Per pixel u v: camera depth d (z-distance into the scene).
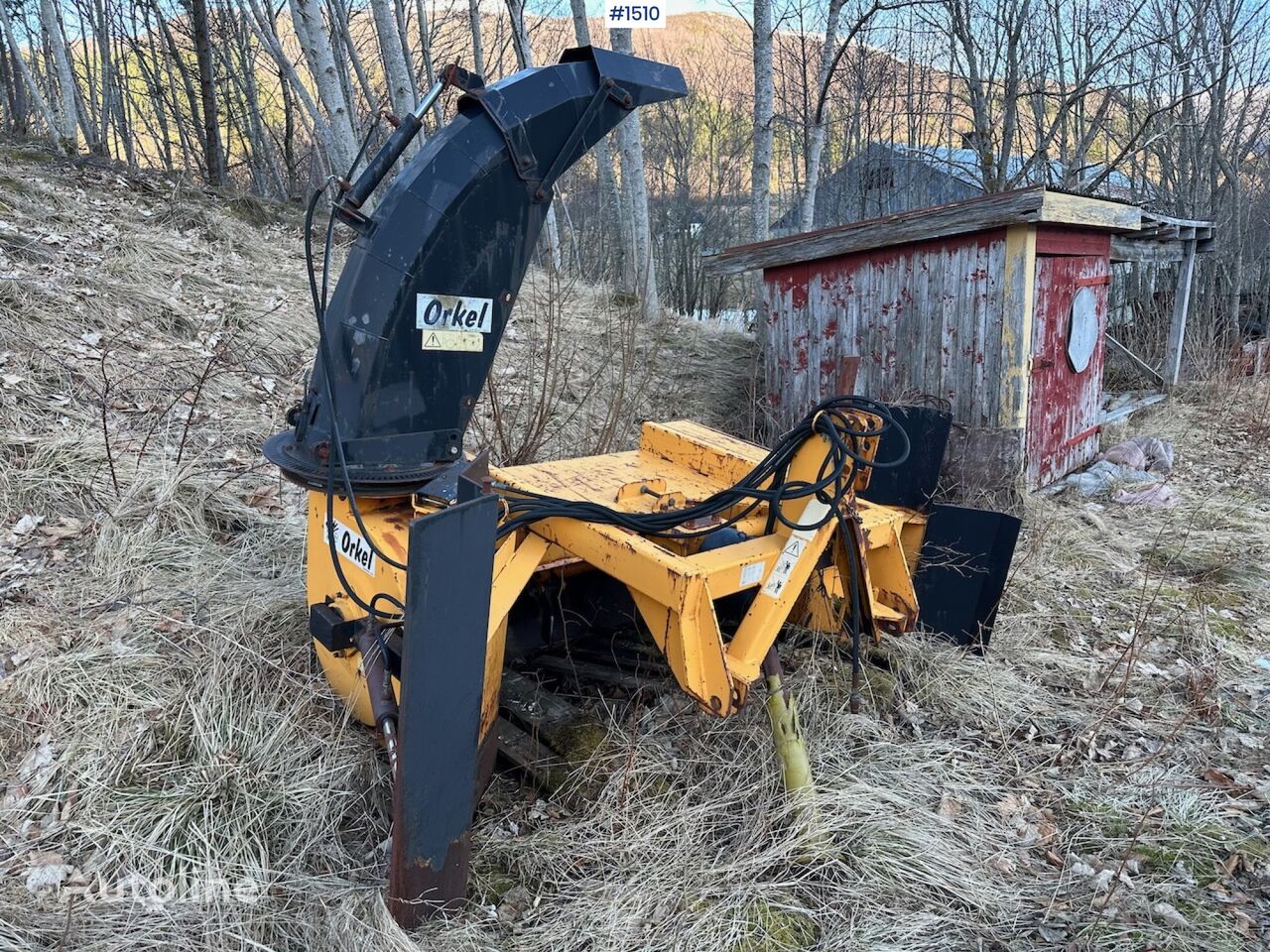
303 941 2.24
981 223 5.48
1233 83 13.59
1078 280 6.48
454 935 2.23
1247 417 8.55
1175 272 12.78
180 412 5.04
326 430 2.41
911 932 2.38
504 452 4.79
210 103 10.53
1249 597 4.77
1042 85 13.27
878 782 2.96
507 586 2.59
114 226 7.38
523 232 2.54
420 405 2.49
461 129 2.40
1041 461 6.41
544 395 5.20
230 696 2.94
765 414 7.06
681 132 25.75
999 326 5.63
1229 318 12.40
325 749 2.83
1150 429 8.21
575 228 20.78
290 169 14.13
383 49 7.72
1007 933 2.41
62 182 8.28
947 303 5.88
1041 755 3.26
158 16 14.10
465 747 2.17
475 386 2.59
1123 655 3.72
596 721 3.06
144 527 3.87
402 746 2.01
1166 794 3.02
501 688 3.18
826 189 20.89
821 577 3.27
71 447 4.32
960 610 3.86
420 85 14.77
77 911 2.23
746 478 2.87
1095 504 6.20
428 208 2.34
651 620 2.57
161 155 17.11
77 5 16.58
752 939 2.32
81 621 3.30
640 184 8.92
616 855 2.56
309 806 2.63
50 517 3.94
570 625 3.38
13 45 13.09
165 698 2.95
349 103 13.21
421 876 2.19
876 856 2.61
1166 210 13.31
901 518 3.16
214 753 2.74
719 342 8.75
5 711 2.83
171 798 2.58
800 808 2.70
